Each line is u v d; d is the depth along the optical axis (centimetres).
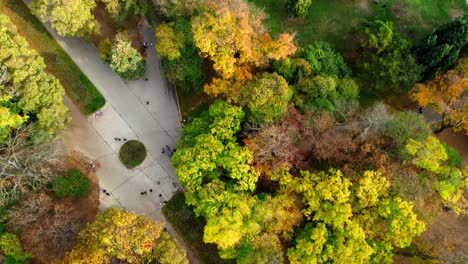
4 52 4950
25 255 5122
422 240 5391
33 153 5247
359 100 6031
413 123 5188
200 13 5259
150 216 5753
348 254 4628
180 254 4878
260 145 5012
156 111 6038
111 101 6012
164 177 5875
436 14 6253
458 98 5381
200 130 5306
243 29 4831
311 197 4844
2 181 5122
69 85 5972
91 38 6069
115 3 5522
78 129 5903
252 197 4897
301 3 5759
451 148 5503
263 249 4781
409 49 5672
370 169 5053
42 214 5178
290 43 5100
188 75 5641
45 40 6031
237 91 5216
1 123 4994
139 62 5634
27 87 5084
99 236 4762
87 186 5644
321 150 5034
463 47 5700
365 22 5772
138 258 4794
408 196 4909
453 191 5034
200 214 5200
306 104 5328
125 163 5862
